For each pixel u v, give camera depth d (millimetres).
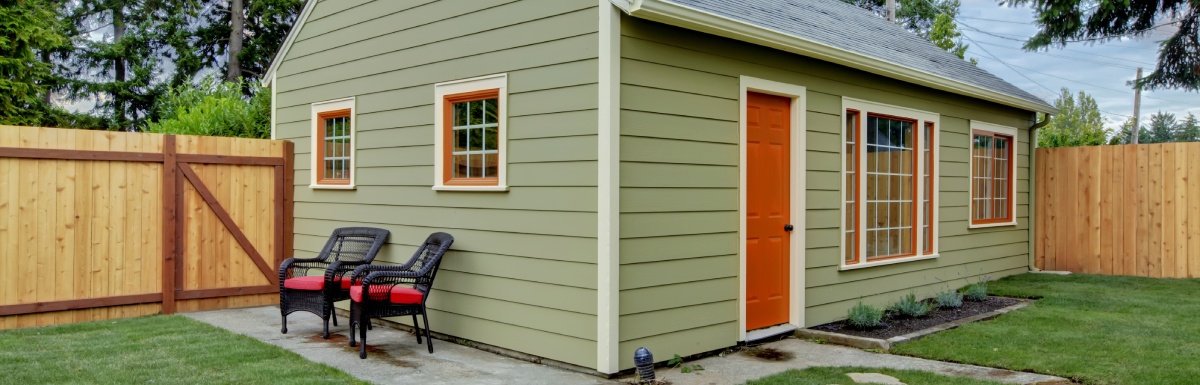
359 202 7230
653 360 5203
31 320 6516
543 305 5391
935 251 8461
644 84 5113
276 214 8109
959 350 5688
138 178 7164
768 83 6160
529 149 5504
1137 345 5789
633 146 5043
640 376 4820
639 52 5078
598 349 4973
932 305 7875
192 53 20891
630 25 5016
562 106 5230
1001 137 10148
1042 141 16594
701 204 5590
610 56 4871
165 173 7320
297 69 8141
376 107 6996
